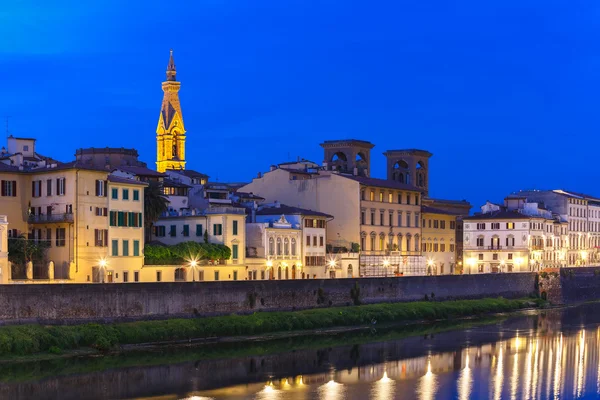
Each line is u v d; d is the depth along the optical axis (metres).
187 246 177.12
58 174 160.12
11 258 153.00
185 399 105.69
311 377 120.12
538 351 145.00
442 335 163.50
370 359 134.75
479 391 113.38
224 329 146.88
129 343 134.50
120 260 164.88
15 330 123.50
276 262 195.50
